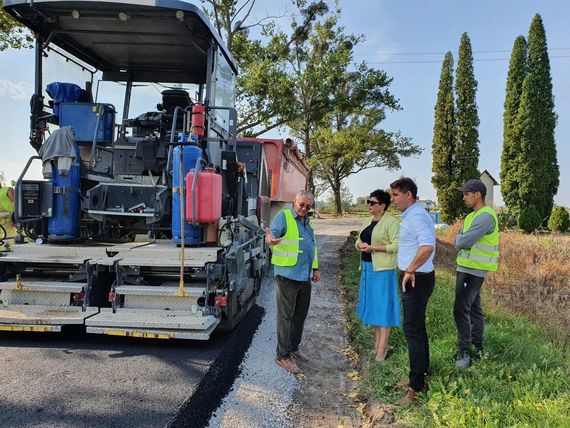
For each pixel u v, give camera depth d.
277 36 20.75
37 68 5.65
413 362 3.56
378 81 23.30
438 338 4.86
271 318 6.23
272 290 7.91
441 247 13.88
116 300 4.61
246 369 4.40
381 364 4.30
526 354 4.40
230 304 4.93
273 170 9.60
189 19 5.24
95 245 5.05
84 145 5.82
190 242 4.85
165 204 5.21
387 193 4.71
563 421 2.86
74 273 4.94
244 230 5.86
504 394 3.46
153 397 3.53
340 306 7.00
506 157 21.16
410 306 3.59
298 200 4.45
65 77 6.06
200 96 6.79
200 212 4.74
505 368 3.99
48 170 5.10
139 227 5.68
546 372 3.99
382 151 39.47
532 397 3.29
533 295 7.24
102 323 4.35
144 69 6.79
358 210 52.31
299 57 22.83
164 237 5.55
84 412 3.25
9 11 5.23
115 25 5.55
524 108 20.48
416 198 3.85
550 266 8.59
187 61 6.61
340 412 3.65
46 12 5.26
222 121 6.24
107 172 5.87
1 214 5.74
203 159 4.93
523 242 11.18
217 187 4.86
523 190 20.50
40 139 5.68
